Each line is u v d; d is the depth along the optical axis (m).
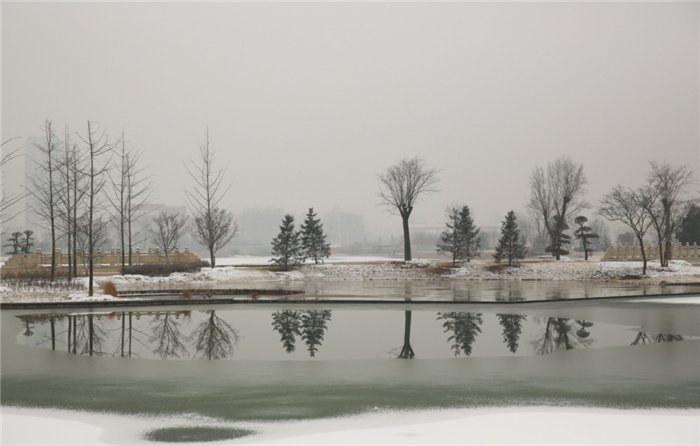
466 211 57.44
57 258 48.81
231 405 10.89
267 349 16.55
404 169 63.62
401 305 27.47
